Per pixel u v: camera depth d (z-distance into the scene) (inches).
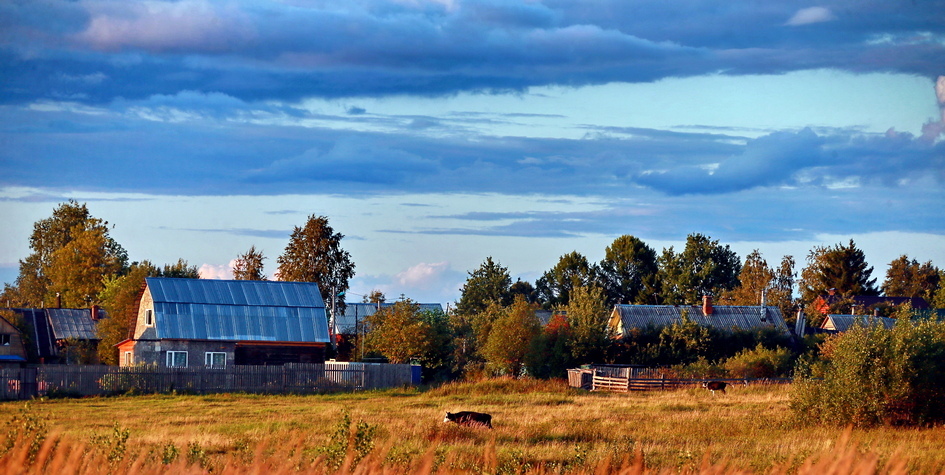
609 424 1909.4
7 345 4628.4
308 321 4052.7
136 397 3046.3
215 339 3811.5
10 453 870.4
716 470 1037.8
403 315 4293.8
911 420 1926.7
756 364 3737.7
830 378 1990.7
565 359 3905.0
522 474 1176.8
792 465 1193.4
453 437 1628.9
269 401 2928.2
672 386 3336.6
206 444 1499.8
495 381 3331.7
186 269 5236.2
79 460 864.3
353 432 1170.6
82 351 4862.2
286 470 868.6
